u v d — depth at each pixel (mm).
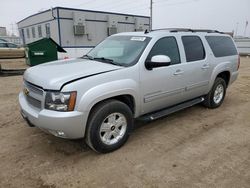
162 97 4191
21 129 4406
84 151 3639
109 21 20938
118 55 4082
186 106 4773
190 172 3123
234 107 5949
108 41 4730
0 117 5008
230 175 3074
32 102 3459
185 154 3576
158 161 3375
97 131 3344
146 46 3938
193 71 4691
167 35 4332
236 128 4598
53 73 3383
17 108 5621
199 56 4930
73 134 3164
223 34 5879
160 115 4223
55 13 18344
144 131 4387
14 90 7551
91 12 19688
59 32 18438
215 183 2910
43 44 11609
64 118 3004
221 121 4953
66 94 3018
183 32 4711
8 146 3760
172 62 4305
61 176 3014
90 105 3148
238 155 3574
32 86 3396
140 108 3895
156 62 3688
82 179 2957
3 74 10656
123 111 3596
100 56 4336
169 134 4273
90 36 20109
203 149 3742
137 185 2854
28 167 3199
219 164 3320
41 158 3430
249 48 26281
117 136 3662
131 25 22922
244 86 8648
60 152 3600
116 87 3400
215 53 5375
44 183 2877
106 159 3416
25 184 2855
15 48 14602
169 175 3053
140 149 3709
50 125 3064
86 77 3223
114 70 3486
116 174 3064
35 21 23078
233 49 6066
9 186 2816
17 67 13914
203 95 5410
